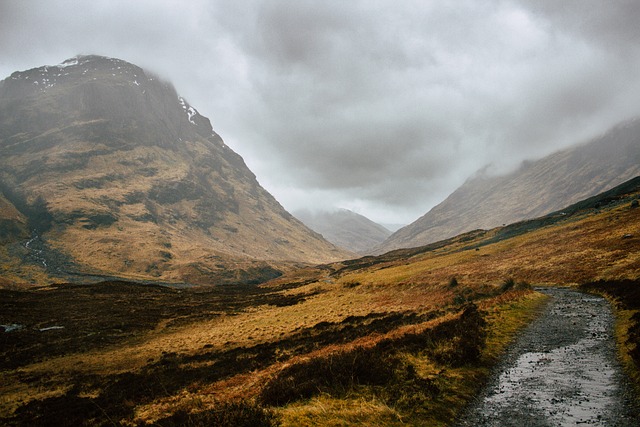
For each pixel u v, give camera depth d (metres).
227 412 8.91
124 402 22.42
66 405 23.97
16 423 21.55
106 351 45.00
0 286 159.12
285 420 8.68
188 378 26.89
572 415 9.30
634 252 44.50
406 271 81.44
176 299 94.94
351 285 78.94
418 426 8.99
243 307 77.50
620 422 8.66
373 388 11.09
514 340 18.30
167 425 9.73
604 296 31.94
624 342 15.43
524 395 10.98
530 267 57.88
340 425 8.66
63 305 79.62
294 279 175.12
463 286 48.78
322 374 12.06
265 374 21.50
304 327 44.50
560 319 23.08
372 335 27.38
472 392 11.46
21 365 39.38
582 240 64.81
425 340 17.22
